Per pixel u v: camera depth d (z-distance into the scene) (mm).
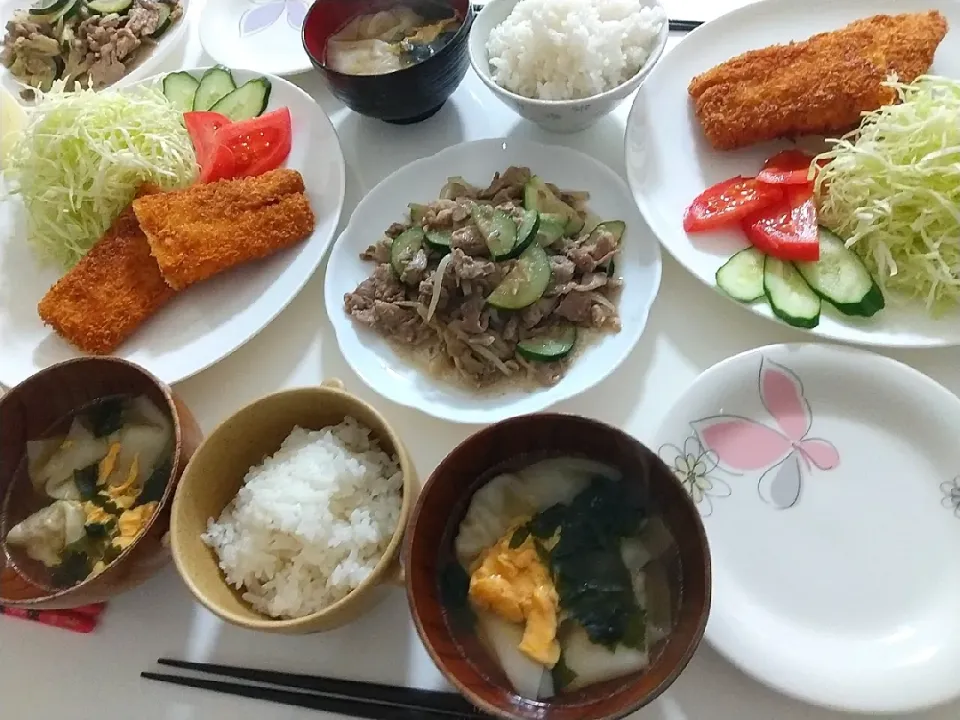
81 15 593
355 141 506
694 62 468
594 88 442
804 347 352
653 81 457
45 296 434
